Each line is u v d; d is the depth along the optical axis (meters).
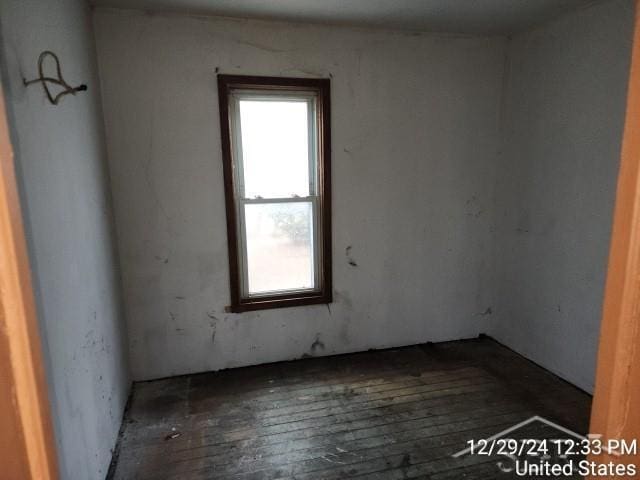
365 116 2.96
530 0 2.40
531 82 2.92
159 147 2.65
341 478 1.94
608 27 2.34
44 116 1.47
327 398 2.63
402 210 3.18
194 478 1.95
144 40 2.52
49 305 1.38
